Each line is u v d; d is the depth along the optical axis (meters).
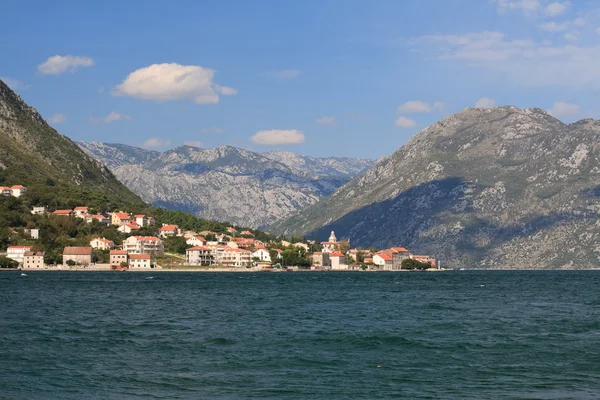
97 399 78.50
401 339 117.06
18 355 103.06
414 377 88.81
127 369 93.50
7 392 81.00
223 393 81.06
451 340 117.44
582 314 163.00
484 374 90.62
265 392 81.38
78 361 98.81
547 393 80.81
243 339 117.94
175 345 111.88
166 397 79.38
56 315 155.75
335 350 107.44
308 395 80.06
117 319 148.12
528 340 117.69
